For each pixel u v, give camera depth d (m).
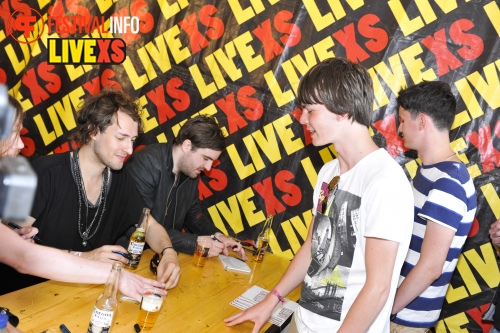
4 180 0.39
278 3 2.98
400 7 2.79
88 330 1.49
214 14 3.10
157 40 3.19
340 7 2.88
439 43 2.74
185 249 2.51
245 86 3.06
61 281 1.72
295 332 1.60
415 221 2.02
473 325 2.72
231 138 3.10
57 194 2.13
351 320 1.34
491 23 2.66
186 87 3.16
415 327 2.02
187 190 2.83
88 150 2.15
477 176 2.71
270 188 3.05
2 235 1.53
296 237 3.02
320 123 1.45
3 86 0.41
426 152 2.08
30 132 3.35
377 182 1.36
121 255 2.00
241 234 3.11
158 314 1.78
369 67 2.84
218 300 2.05
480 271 2.71
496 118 2.67
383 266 1.34
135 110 2.15
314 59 2.94
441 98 2.04
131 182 2.40
